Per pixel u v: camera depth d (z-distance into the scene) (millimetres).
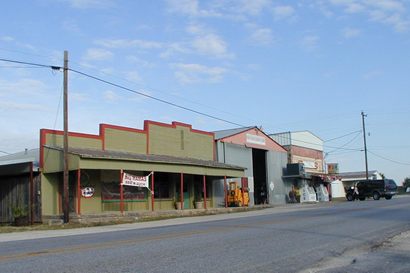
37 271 9023
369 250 12641
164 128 36188
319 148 65438
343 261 10930
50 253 11383
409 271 9727
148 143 34438
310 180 60281
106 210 30328
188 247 12516
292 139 57938
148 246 12703
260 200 50469
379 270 9836
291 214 26984
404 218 22094
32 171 27625
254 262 10367
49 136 28609
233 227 18562
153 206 32406
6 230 22172
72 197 28750
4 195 29656
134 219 27953
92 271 9062
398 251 12422
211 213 34562
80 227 23922
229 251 11859
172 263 10055
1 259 10500
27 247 12984
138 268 9422
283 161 53906
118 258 10617
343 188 84312
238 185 44656
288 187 54312
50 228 23266
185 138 38469
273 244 13242
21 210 26953
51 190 28422
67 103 26562
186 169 34156
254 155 52188
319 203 50312
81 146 29500
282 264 10281
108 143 31234
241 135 46406
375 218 22156
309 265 10320
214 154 42281
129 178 29406
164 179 35750
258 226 18719
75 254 11195
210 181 40906
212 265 9898
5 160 30828
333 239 14516
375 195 53656
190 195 38062
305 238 14672
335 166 68750
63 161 26984
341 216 23562
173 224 23391
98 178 30047
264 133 50656
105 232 18828
